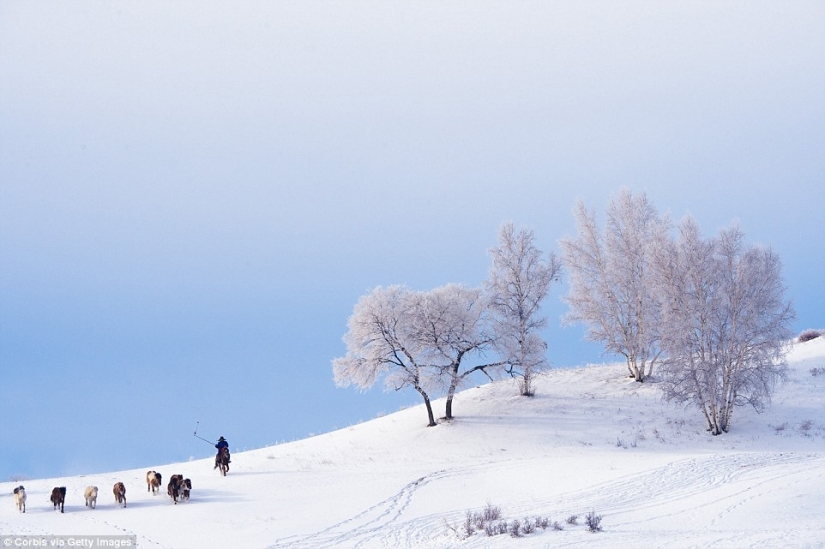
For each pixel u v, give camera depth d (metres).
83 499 27.45
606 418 42.00
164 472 35.75
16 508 25.64
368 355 44.09
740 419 39.91
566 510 21.36
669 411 42.38
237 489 28.83
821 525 16.53
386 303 44.38
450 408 44.59
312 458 39.25
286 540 19.88
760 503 19.44
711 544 15.69
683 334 38.44
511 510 22.03
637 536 17.34
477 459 35.16
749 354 38.38
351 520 22.02
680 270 39.41
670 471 25.27
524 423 42.16
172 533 21.14
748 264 38.03
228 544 19.69
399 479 29.19
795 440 35.41
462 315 44.31
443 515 22.06
